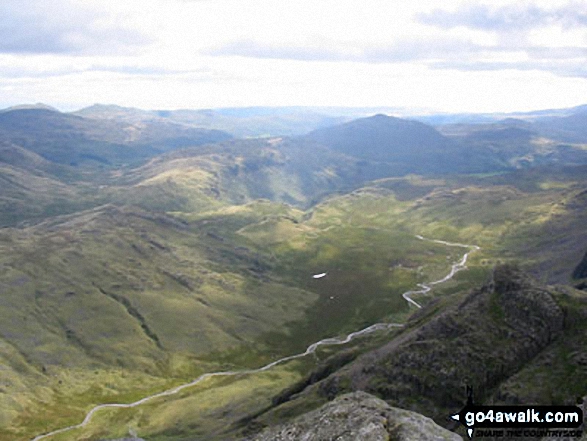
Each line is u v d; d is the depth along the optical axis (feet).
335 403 199.31
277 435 192.85
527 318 420.36
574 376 339.57
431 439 163.12
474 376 384.68
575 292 440.04
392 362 442.09
